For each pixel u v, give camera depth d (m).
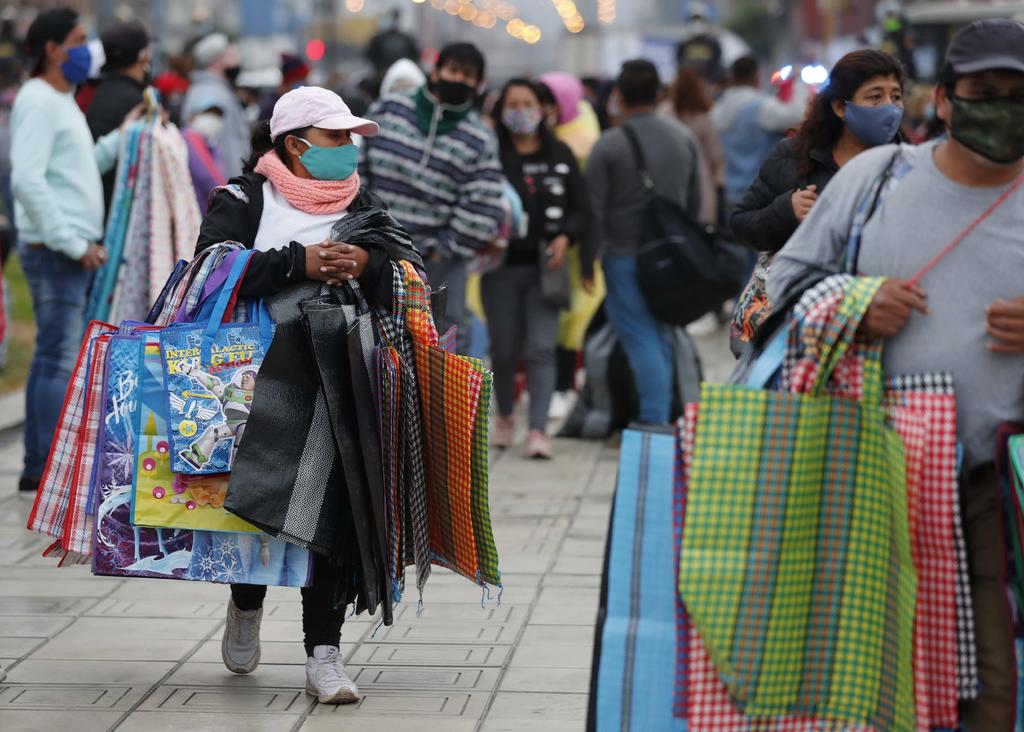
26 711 15.68
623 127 29.80
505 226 28.75
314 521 15.14
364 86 39.59
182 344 15.33
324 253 15.41
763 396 11.29
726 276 29.14
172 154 26.16
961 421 11.52
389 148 27.50
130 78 27.14
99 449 15.45
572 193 29.75
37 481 26.05
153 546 15.50
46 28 24.69
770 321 12.20
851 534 11.38
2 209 34.81
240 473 14.98
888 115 16.09
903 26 60.62
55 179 25.00
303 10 112.56
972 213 11.52
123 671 17.02
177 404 15.29
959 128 11.20
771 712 11.28
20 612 19.30
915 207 11.62
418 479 15.72
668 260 28.98
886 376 11.61
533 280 29.98
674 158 29.70
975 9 65.00
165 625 18.80
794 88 45.22
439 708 15.76
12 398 35.38
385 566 15.22
